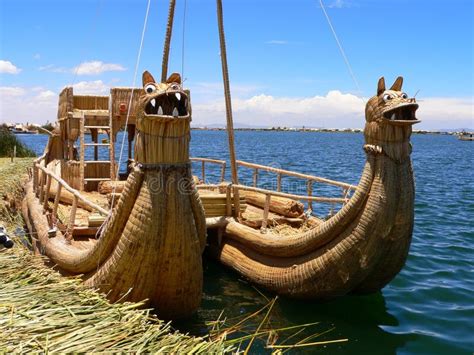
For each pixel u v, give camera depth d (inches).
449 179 1082.7
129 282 231.6
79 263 258.8
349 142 4101.9
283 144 3191.4
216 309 292.0
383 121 251.3
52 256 292.2
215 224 363.9
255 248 334.6
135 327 186.4
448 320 281.0
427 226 526.9
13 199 524.4
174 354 172.7
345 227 267.7
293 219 382.0
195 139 4156.0
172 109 219.5
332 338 259.8
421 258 401.1
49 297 199.0
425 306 301.4
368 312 291.1
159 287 235.1
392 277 285.6
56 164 518.6
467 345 251.8
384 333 264.8
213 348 181.5
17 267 229.3
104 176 469.4
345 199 335.6
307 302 300.0
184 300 242.5
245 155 1807.3
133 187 225.5
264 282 314.2
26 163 808.3
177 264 230.7
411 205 261.3
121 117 454.6
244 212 383.9
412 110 254.1
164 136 220.2
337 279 271.6
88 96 464.8
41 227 343.6
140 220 223.6
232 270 353.4
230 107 369.7
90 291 214.2
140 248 224.7
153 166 222.8
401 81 256.8
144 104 215.9
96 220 326.0
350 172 1173.7
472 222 552.1
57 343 162.6
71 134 458.0
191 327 261.7
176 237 226.1
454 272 366.9
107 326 182.7
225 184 409.7
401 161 257.0
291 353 243.9
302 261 291.7
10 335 162.6
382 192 254.7
